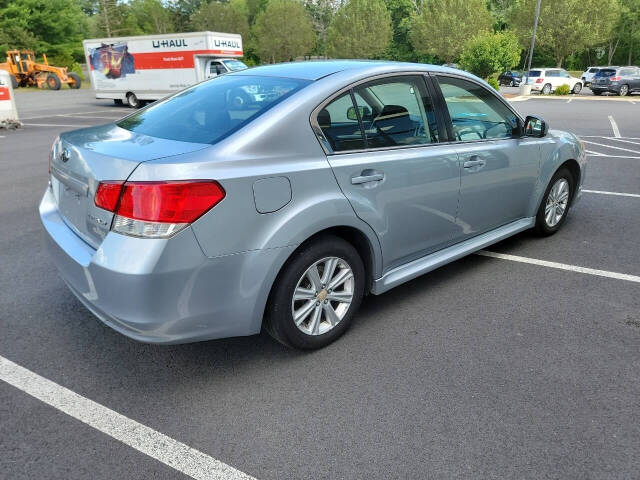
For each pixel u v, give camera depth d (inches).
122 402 97.8
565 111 714.8
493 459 83.4
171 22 3336.6
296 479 79.4
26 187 278.5
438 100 132.0
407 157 120.0
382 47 2314.2
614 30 2130.9
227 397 99.3
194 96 121.6
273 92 109.0
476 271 159.8
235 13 2810.0
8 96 541.6
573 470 81.1
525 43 1843.0
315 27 2967.5
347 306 117.3
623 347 116.4
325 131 106.2
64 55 1958.7
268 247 95.3
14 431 89.6
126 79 858.8
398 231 121.9
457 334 122.3
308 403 97.4
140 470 81.2
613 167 319.0
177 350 116.0
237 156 92.8
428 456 84.0
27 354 113.9
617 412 94.6
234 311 95.7
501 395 99.4
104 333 123.4
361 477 79.9
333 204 104.0
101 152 94.4
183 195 84.7
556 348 116.2
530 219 174.6
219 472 80.8
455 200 135.5
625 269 161.0
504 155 149.5
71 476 79.9
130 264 84.7
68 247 100.5
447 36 1941.4
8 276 156.5
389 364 110.0
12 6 1812.3
